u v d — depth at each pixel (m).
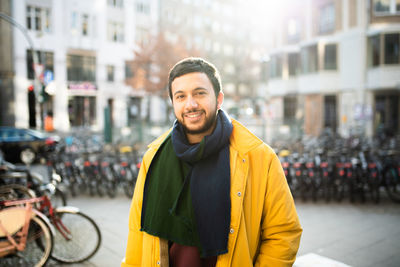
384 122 19.22
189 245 1.16
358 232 4.97
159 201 1.23
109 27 29.38
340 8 20.92
